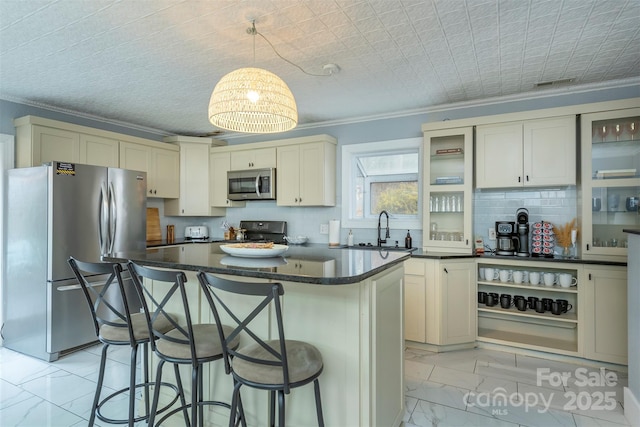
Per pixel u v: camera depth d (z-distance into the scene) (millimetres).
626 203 2873
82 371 2730
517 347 3078
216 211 4918
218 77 2947
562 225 3191
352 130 4184
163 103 3621
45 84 3078
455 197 3473
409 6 1947
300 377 1363
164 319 1925
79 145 3596
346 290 1609
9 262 3205
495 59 2615
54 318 2936
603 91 3100
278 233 4578
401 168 4004
